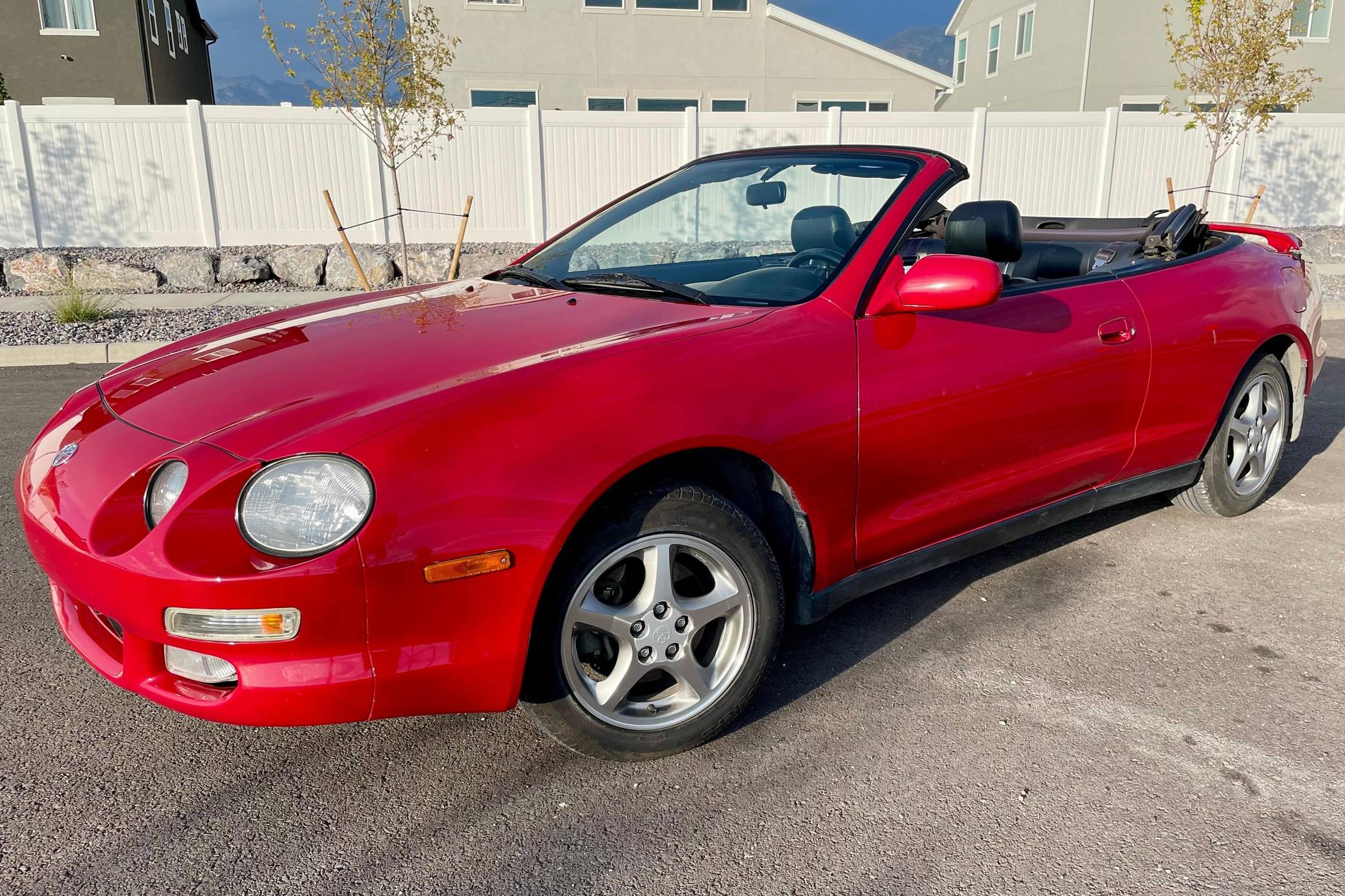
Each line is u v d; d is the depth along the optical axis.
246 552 1.81
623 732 2.24
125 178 12.78
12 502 4.25
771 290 2.66
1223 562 3.52
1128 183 14.88
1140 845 2.02
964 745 2.39
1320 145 15.26
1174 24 23.25
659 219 3.31
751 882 1.92
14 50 21.41
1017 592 3.28
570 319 2.54
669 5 22.61
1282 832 2.06
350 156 13.12
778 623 2.40
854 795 2.20
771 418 2.30
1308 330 3.93
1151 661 2.81
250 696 1.86
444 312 2.74
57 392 6.70
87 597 1.99
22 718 2.52
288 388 2.18
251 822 2.11
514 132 13.34
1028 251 4.07
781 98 23.48
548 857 2.00
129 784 2.25
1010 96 27.66
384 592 1.87
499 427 1.98
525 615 2.01
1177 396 3.36
